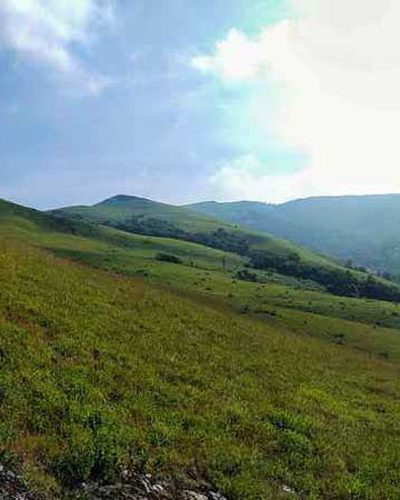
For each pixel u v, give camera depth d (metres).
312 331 100.94
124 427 16.42
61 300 29.53
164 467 15.15
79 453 13.79
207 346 32.59
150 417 18.34
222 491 15.21
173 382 23.05
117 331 27.81
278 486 16.62
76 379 18.92
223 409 21.61
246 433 20.08
